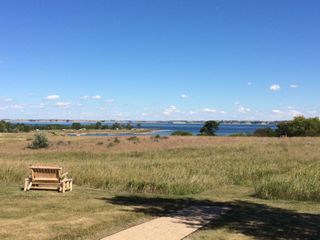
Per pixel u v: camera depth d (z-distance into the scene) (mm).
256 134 81312
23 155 38719
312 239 8094
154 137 62562
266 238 8109
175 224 9180
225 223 9422
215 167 21719
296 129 78125
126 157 34500
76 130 167125
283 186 14094
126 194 14094
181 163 23891
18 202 11688
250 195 14695
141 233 8289
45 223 8977
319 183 14539
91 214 10094
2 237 7746
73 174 17266
